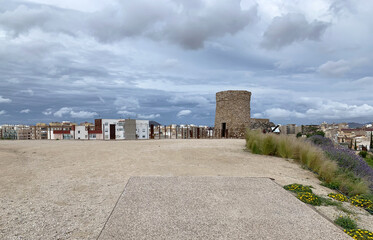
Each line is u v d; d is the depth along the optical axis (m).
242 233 3.59
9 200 4.97
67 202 4.96
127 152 11.41
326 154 11.45
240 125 30.75
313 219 4.16
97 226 3.90
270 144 12.22
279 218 4.16
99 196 5.37
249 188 5.78
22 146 12.95
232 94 31.20
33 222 3.99
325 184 7.64
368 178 9.20
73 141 17.42
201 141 18.48
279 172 8.58
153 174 7.45
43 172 7.44
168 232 3.58
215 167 8.78
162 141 17.73
